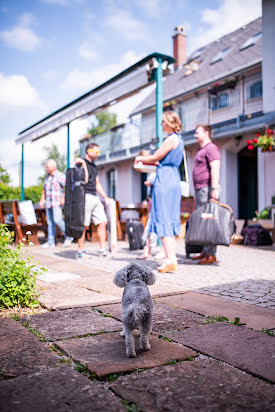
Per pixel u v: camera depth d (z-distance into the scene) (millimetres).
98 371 1893
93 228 9703
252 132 12320
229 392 1700
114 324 2725
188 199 10711
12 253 3484
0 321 2766
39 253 7207
